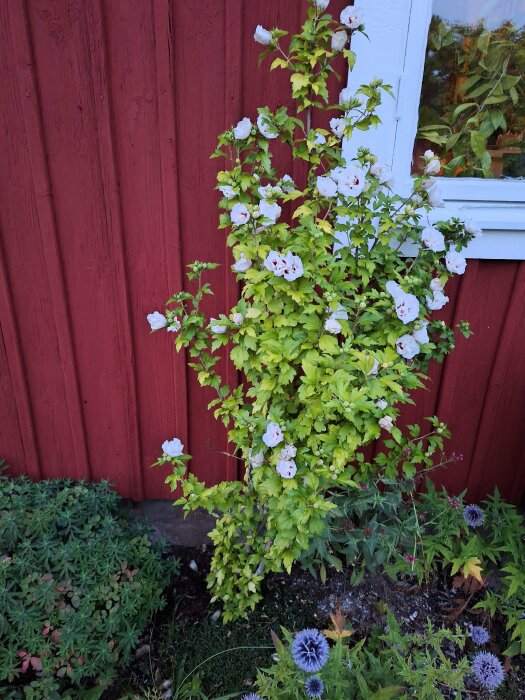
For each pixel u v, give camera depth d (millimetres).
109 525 1944
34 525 1828
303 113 1794
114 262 1948
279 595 1987
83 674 1568
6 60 1700
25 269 1947
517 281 1995
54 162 1818
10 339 2029
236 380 2125
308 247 1464
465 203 1937
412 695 1537
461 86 1893
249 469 1841
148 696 1606
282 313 1544
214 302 2027
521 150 1987
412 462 1858
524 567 1878
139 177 1851
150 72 1731
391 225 1588
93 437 2232
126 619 1717
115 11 1669
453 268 1614
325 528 1822
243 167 1854
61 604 1670
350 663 1449
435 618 1906
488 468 2299
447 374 2115
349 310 1506
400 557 1885
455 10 1800
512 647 1753
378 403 1403
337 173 1470
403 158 1861
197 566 2152
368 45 1711
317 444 1429
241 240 1543
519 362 2121
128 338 2055
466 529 1959
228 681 1717
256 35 1462
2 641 1562
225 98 1766
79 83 1732
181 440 2240
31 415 2170
